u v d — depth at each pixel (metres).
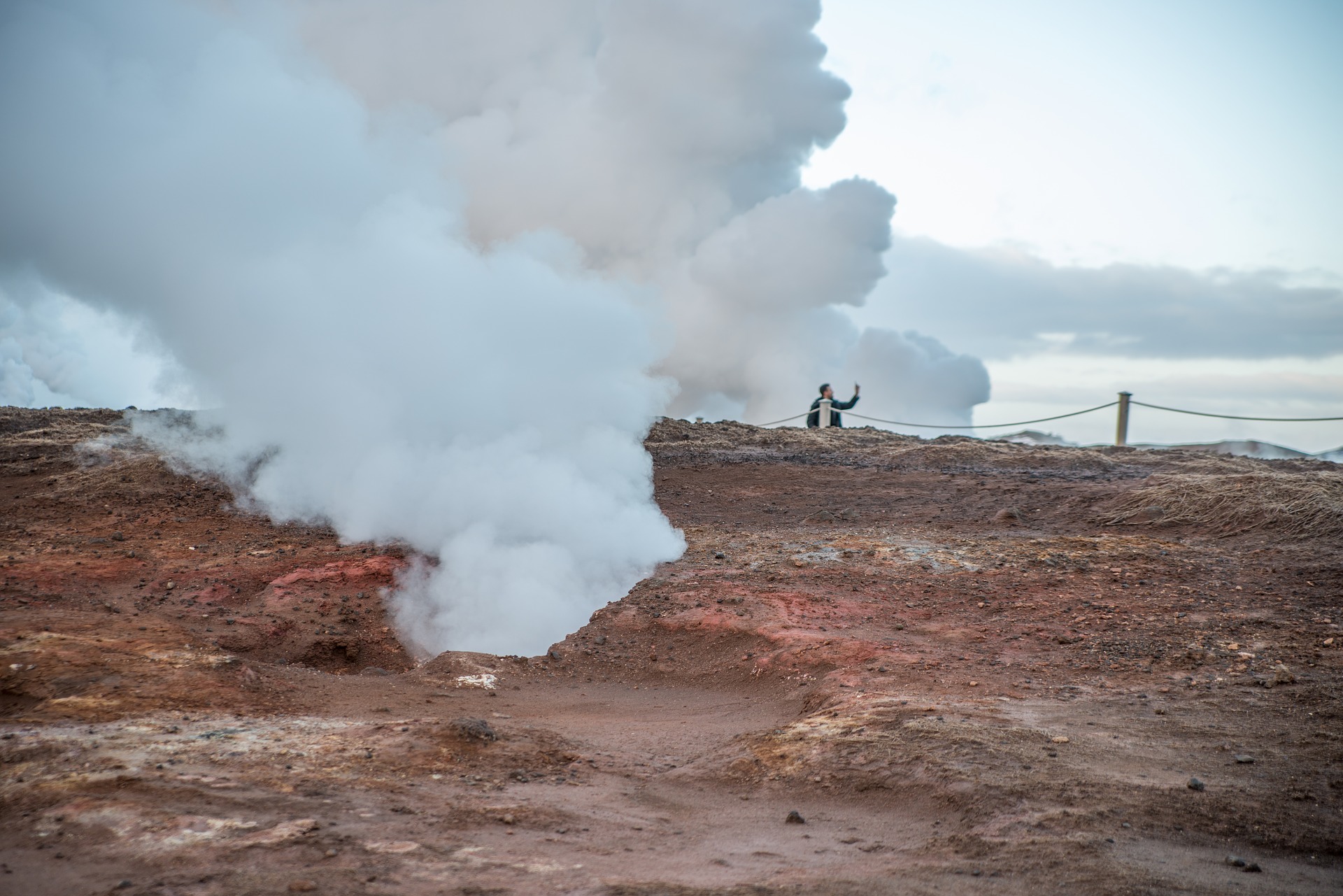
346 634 9.32
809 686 7.46
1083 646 7.82
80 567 10.00
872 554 11.13
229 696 6.53
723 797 5.22
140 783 4.48
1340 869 3.96
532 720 6.86
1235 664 7.07
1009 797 4.70
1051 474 16.80
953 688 6.80
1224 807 4.53
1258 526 11.65
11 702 6.37
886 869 4.00
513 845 4.14
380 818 4.33
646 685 8.23
